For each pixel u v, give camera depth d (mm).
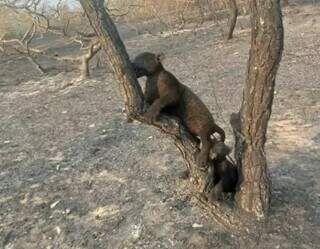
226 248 1395
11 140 2656
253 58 1259
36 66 4449
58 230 1667
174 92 1351
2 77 4477
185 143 1444
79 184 1974
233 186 1502
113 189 1877
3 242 1657
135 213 1666
